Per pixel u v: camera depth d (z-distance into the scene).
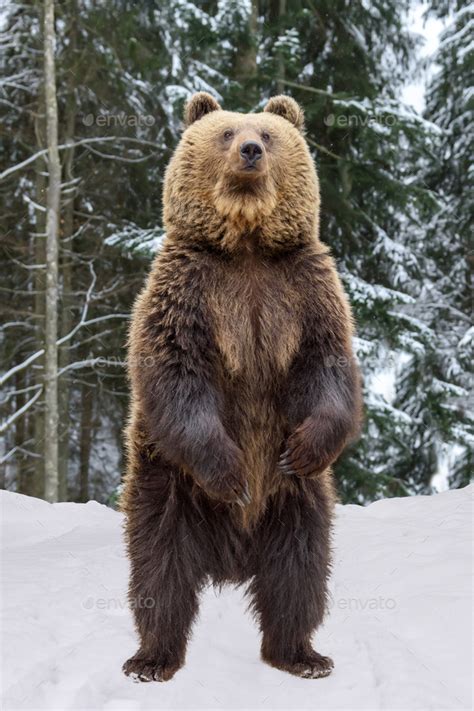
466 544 9.17
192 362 5.39
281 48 19.27
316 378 5.50
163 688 5.58
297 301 5.59
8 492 12.33
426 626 6.82
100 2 21.17
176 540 5.66
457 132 24.66
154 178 22.78
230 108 19.30
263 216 5.60
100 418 25.22
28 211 22.83
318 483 5.84
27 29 21.27
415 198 21.42
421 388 23.66
